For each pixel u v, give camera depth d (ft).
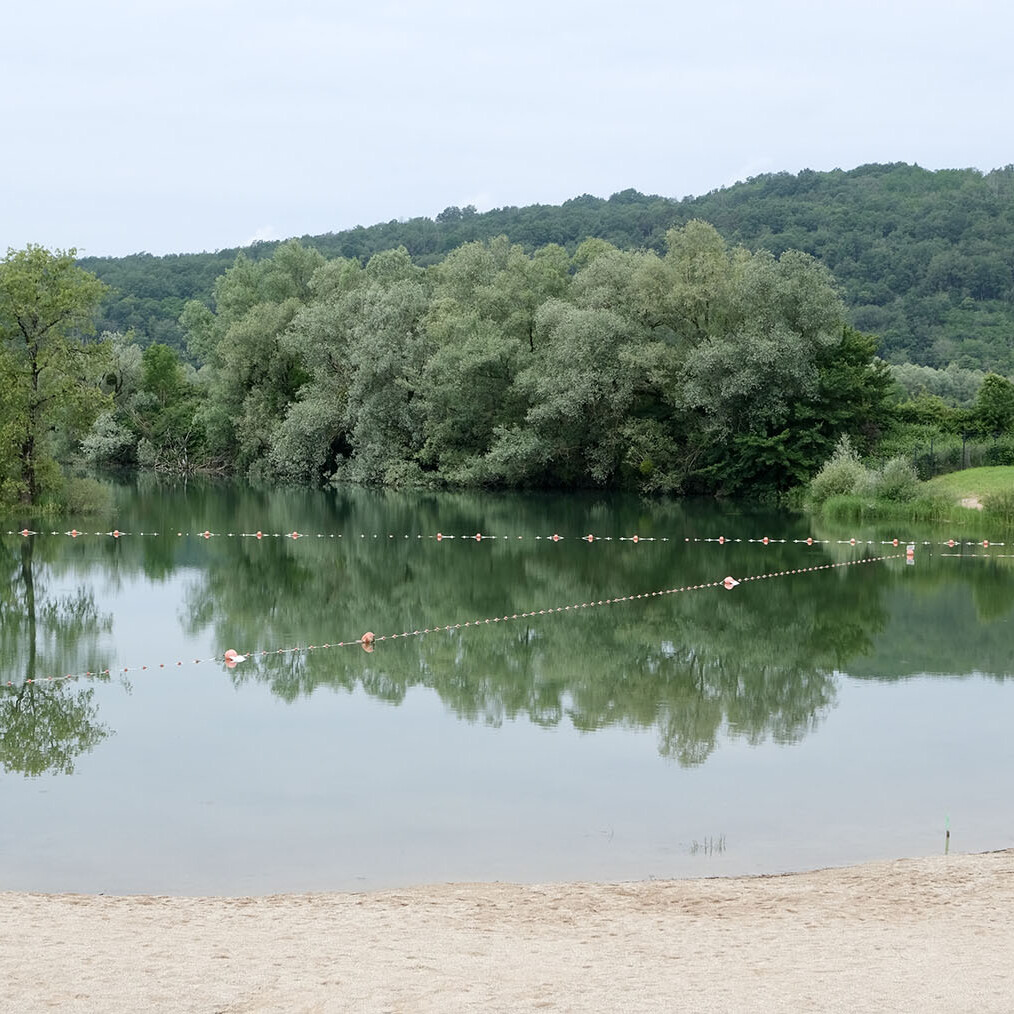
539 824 47.19
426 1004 25.72
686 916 33.76
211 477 268.82
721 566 125.29
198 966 28.68
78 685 73.61
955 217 483.51
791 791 51.57
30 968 28.53
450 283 247.91
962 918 32.42
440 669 78.38
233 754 58.03
